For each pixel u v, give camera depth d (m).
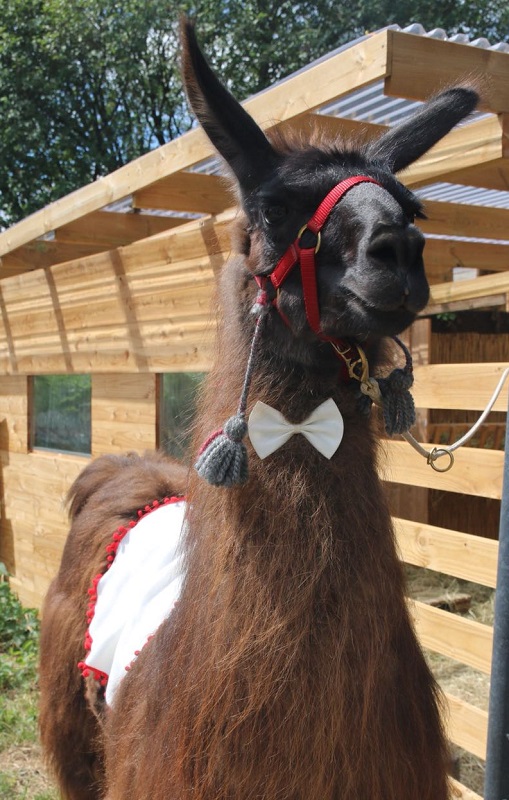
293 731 1.59
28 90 15.35
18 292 6.43
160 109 15.75
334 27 12.99
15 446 6.72
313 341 1.78
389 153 1.98
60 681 2.86
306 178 1.75
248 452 1.75
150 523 2.76
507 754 1.84
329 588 1.64
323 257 1.73
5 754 4.14
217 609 1.68
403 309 1.64
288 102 3.31
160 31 13.92
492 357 8.01
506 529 1.81
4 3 14.87
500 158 3.05
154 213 5.82
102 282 5.29
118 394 5.25
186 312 4.50
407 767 1.69
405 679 1.73
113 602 2.55
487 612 6.04
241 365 1.87
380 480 1.88
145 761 1.79
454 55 2.88
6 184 16.30
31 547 6.45
